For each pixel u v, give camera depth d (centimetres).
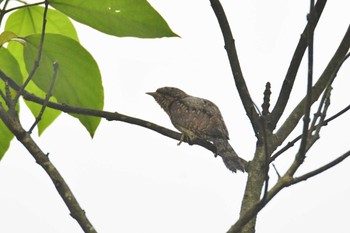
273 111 767
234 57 777
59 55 761
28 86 845
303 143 588
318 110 633
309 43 579
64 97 786
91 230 605
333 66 815
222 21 776
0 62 780
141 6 712
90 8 714
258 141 748
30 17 802
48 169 624
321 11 725
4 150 817
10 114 645
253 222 673
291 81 768
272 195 572
